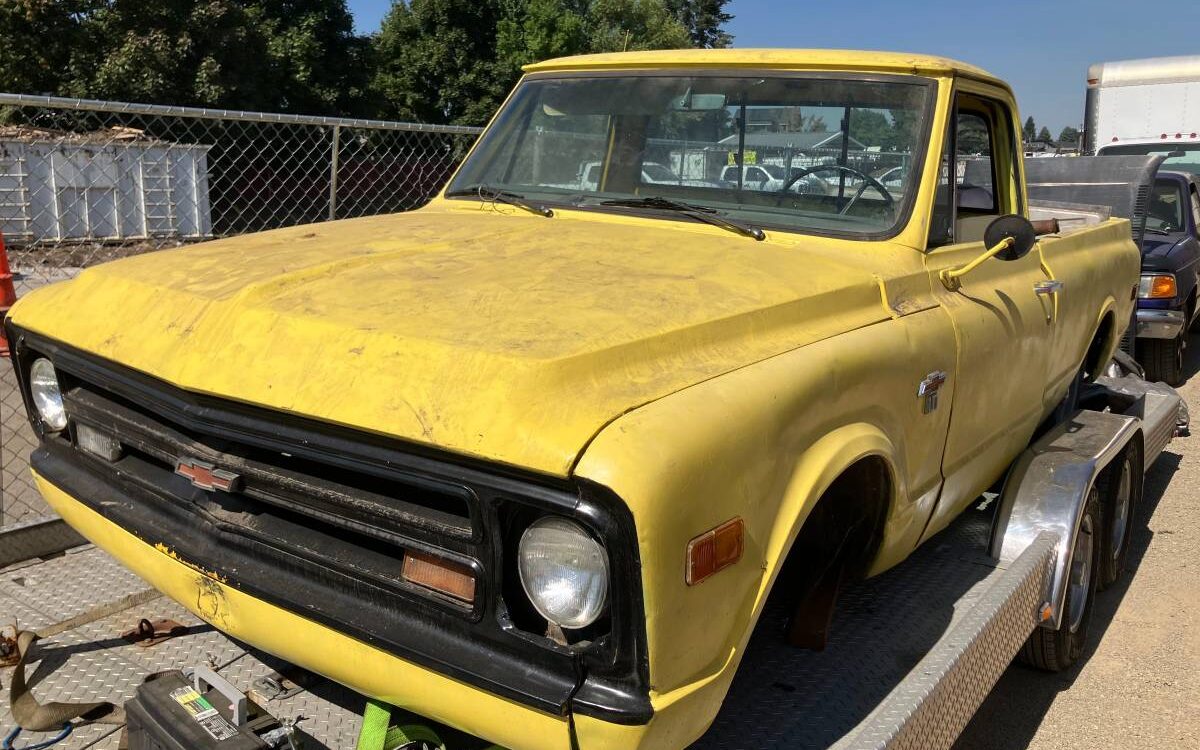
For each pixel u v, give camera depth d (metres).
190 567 2.38
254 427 2.21
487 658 1.97
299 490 2.20
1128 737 3.86
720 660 2.04
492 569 1.95
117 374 2.56
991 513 3.98
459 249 2.91
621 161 3.64
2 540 3.50
